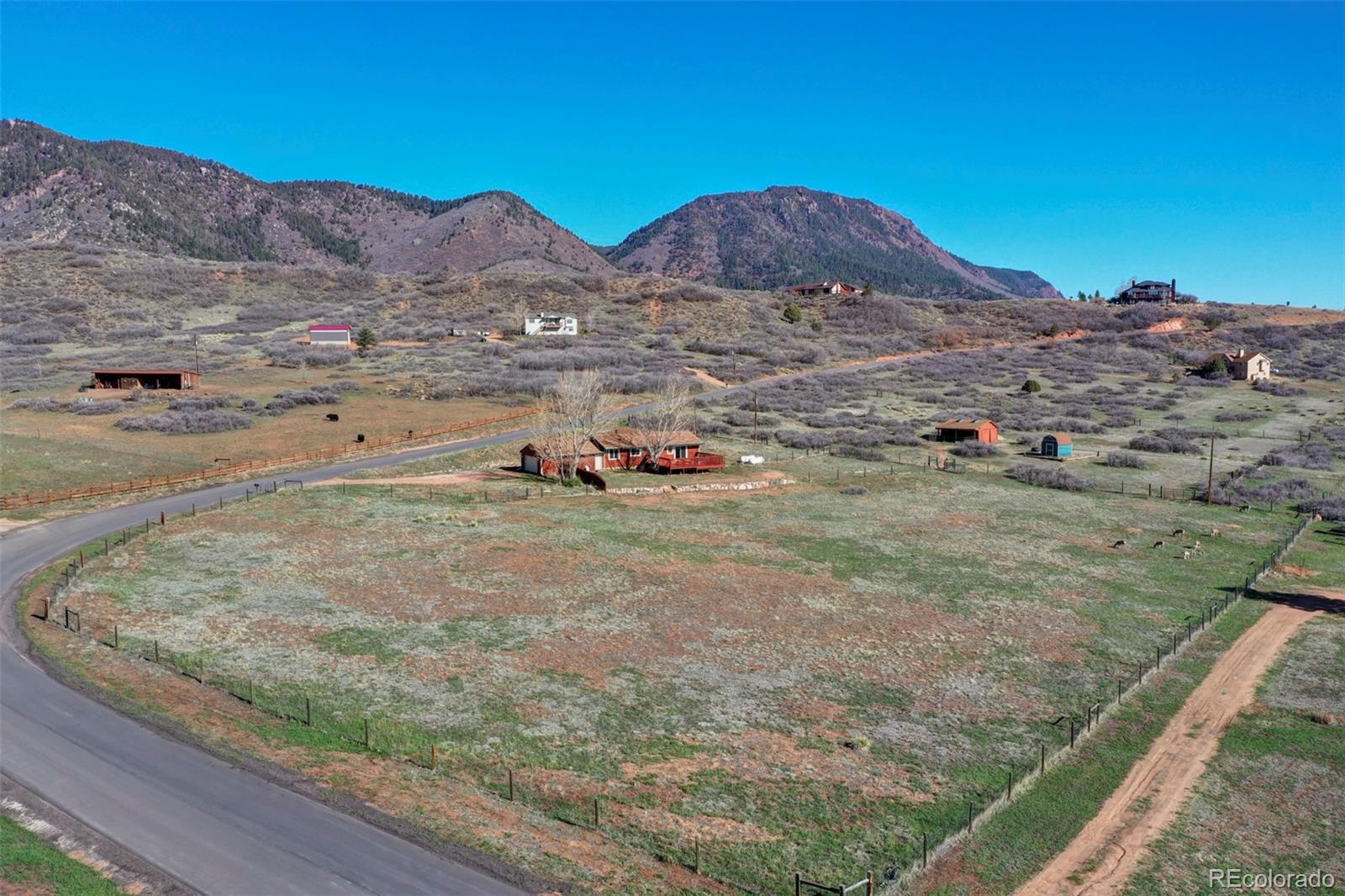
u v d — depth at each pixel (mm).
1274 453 89688
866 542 58656
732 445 91250
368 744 28859
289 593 43969
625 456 79812
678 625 42375
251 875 21156
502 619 42094
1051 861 25422
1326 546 61250
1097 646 42094
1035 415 111438
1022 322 184750
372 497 64750
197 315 159875
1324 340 163125
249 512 59094
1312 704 36594
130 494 63594
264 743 28078
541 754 29422
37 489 63125
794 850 24922
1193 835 27000
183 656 35312
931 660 39688
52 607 40062
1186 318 179500
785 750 30906
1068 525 64938
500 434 89812
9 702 30016
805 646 40625
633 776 28484
